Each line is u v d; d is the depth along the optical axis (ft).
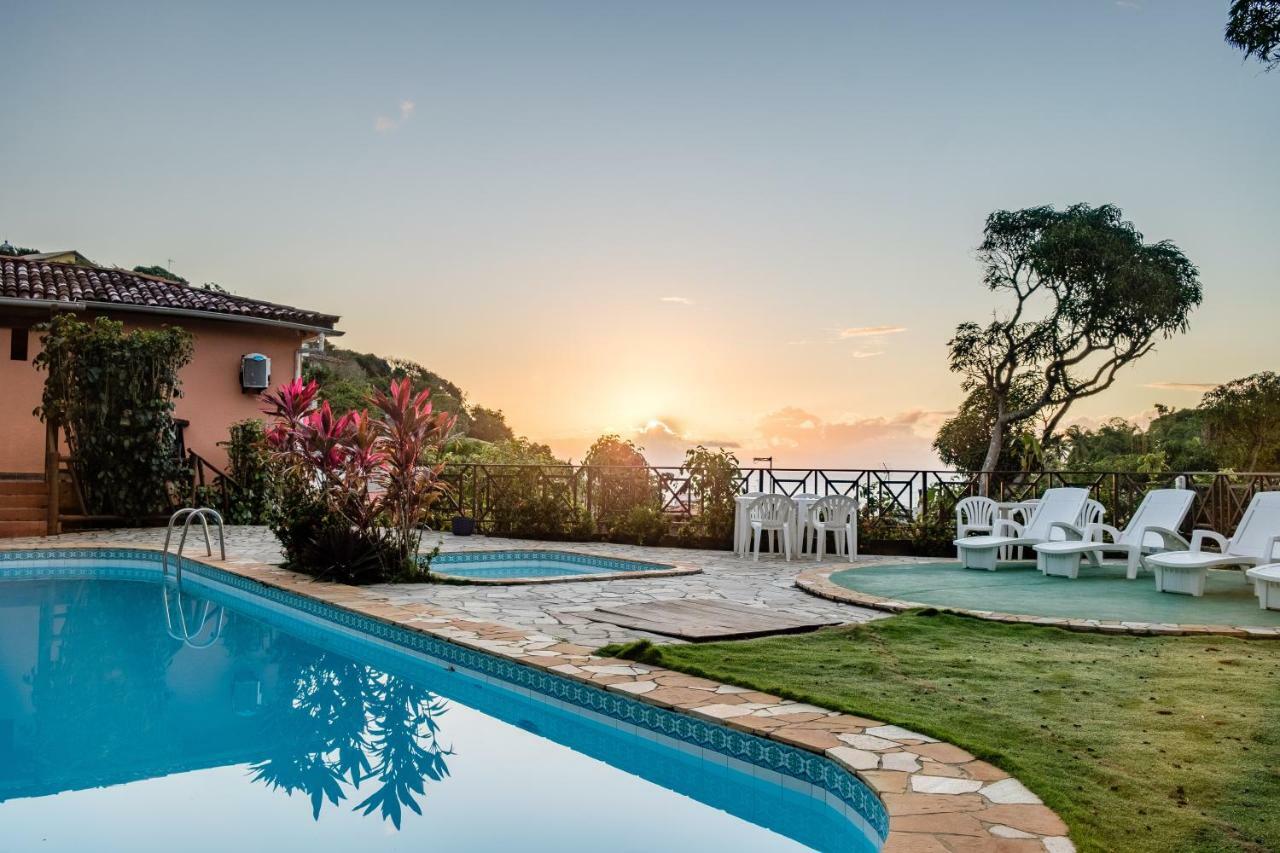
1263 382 65.67
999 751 11.98
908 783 10.87
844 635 20.43
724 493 42.22
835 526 36.60
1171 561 26.02
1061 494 33.35
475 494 48.11
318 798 12.73
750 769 13.06
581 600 25.89
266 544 40.29
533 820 11.89
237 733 16.02
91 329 45.14
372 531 30.40
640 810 12.31
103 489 45.98
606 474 45.52
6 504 44.52
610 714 15.60
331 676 20.44
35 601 29.55
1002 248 75.66
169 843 10.94
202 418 53.67
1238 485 36.96
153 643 23.62
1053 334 73.36
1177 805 10.18
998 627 21.25
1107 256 69.72
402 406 30.40
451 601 25.49
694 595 27.17
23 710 17.31
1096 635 20.48
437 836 11.30
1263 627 20.88
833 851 10.89
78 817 11.89
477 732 16.25
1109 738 12.68
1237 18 34.17
